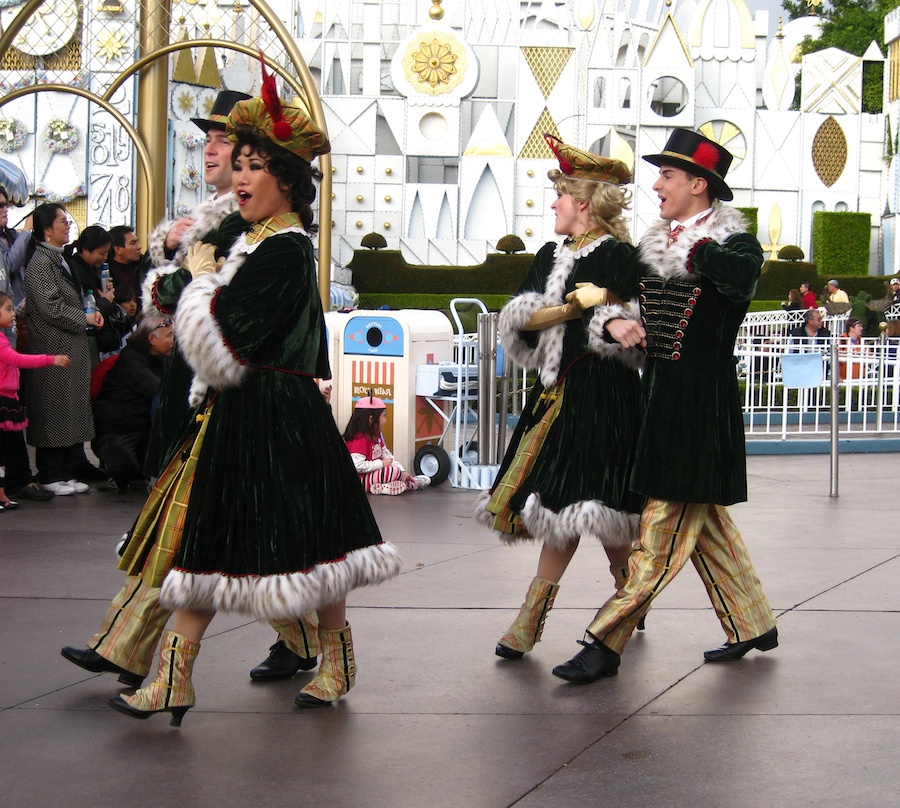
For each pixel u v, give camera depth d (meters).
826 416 14.02
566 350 4.26
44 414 7.71
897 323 15.40
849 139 32.62
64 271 7.68
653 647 4.48
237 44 9.99
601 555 6.18
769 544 6.62
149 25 10.77
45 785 3.11
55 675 4.06
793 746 3.42
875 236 33.00
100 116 21.67
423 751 3.37
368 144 29.59
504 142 29.70
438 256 29.39
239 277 3.33
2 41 9.42
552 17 33.72
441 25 29.56
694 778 3.17
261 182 3.48
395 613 4.96
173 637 3.50
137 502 7.73
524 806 2.98
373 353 8.81
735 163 32.25
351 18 31.95
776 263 28.56
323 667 3.77
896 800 3.03
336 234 29.64
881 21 51.81
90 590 5.30
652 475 3.95
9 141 21.73
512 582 5.54
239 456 3.38
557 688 3.97
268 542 3.34
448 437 10.37
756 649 4.41
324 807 2.97
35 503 7.63
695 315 3.95
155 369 8.17
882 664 4.26
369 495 8.27
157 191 10.91
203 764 3.26
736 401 4.09
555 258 4.34
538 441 4.31
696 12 32.00
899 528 7.18
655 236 3.98
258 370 3.44
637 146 30.81
